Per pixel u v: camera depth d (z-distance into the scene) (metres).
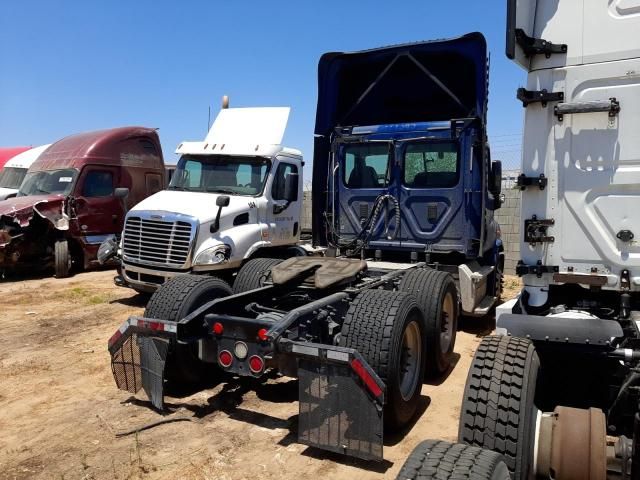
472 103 7.90
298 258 6.04
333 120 8.56
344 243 8.35
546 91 3.85
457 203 7.60
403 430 4.52
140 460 3.88
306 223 16.09
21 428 4.48
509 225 13.02
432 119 8.42
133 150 13.70
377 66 8.39
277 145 9.33
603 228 3.75
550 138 3.87
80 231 12.35
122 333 4.68
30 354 6.54
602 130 3.72
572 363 3.56
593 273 3.79
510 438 2.90
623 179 3.67
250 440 4.24
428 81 8.29
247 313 5.19
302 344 3.79
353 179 8.31
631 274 3.69
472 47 7.33
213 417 4.66
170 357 4.84
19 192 13.09
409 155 7.89
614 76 3.67
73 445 4.15
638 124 3.64
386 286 5.83
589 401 3.67
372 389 3.62
